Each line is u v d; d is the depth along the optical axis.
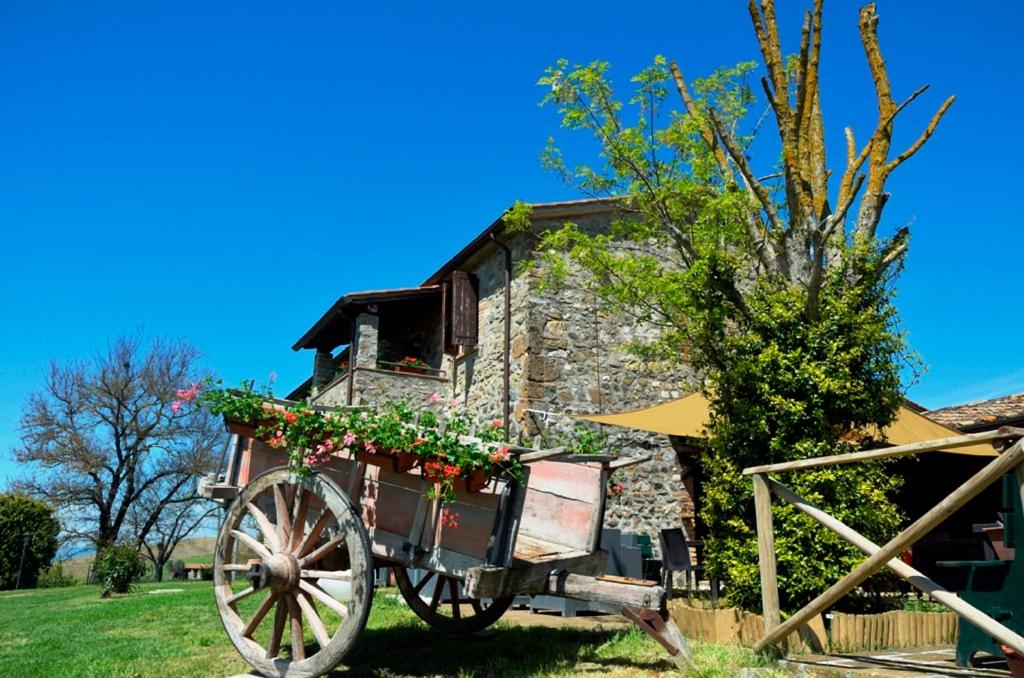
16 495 25.48
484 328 13.59
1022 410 11.84
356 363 14.81
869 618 5.03
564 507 5.68
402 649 5.86
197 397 5.02
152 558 27.81
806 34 7.41
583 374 12.16
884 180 7.09
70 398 26.55
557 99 8.45
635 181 8.41
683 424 9.04
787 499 4.75
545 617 7.52
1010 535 3.92
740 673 4.41
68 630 8.12
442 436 4.56
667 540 8.50
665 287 7.83
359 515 4.65
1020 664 3.47
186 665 5.57
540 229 12.45
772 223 7.16
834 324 6.12
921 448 3.82
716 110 8.38
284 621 4.93
